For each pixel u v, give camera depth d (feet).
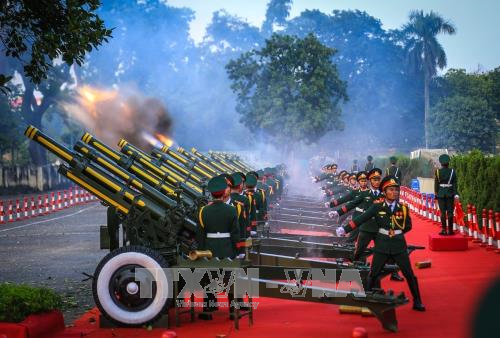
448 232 62.28
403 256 32.32
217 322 30.76
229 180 39.22
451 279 42.09
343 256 42.93
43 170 211.00
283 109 178.09
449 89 295.07
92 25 35.24
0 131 194.08
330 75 178.91
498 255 53.21
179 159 56.49
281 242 45.24
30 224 98.43
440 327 28.58
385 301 27.61
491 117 267.39
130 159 37.63
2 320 27.55
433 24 290.15
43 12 34.37
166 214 32.96
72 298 40.37
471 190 66.74
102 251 64.03
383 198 32.71
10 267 54.29
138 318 29.71
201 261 30.07
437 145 271.08
